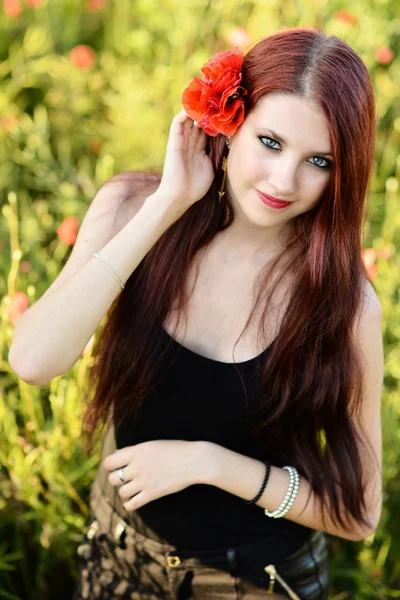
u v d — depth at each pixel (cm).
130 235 135
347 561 225
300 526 156
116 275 134
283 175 124
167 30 347
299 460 152
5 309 197
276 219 133
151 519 150
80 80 317
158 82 320
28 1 318
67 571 218
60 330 132
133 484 145
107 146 310
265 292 145
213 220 145
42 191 304
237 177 131
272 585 150
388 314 247
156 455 145
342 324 141
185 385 145
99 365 158
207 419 147
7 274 247
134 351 147
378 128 319
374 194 299
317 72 120
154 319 146
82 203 276
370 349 147
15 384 228
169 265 145
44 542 197
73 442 202
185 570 150
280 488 146
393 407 234
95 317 134
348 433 154
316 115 120
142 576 155
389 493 231
